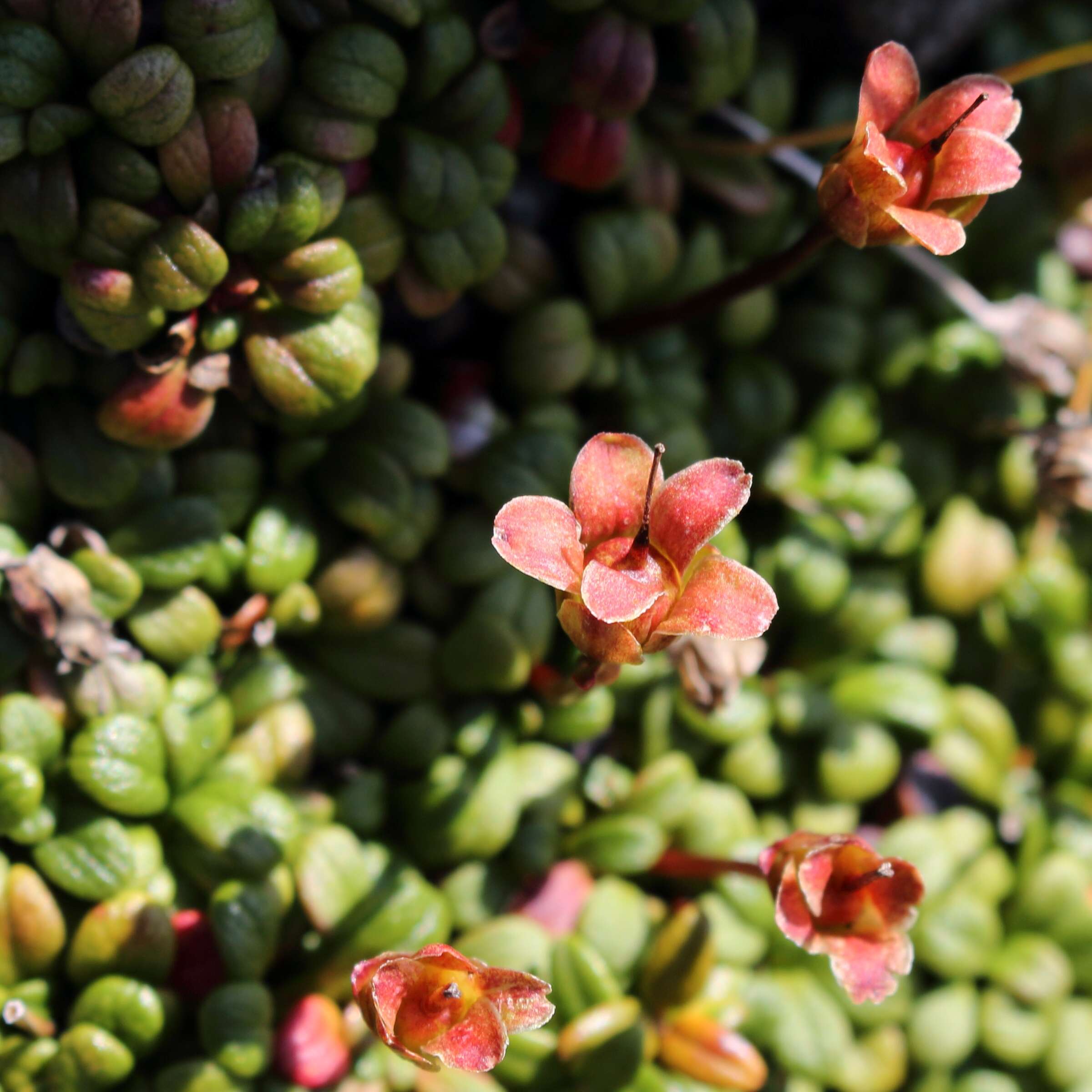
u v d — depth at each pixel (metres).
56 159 0.09
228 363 0.10
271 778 0.10
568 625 0.09
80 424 0.10
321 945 0.10
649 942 0.10
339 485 0.10
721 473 0.09
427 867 0.10
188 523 0.10
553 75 0.10
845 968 0.09
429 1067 0.09
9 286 0.10
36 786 0.10
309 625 0.10
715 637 0.08
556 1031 0.10
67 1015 0.10
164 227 0.09
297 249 0.10
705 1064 0.10
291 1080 0.10
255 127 0.09
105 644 0.10
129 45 0.09
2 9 0.09
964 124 0.09
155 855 0.10
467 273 0.10
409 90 0.10
